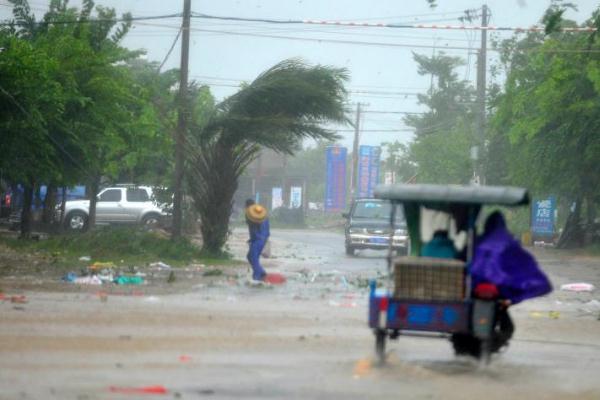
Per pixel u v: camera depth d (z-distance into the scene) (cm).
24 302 4403
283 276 6456
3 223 12794
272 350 3234
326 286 5841
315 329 3819
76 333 3462
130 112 8856
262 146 8081
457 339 3161
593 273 7925
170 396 2394
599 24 6544
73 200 12344
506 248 2950
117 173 10731
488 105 13075
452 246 3080
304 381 2664
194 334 3550
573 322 4453
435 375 2848
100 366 2816
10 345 3141
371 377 2762
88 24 9031
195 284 5703
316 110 7694
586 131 10100
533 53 11688
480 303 2902
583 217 13400
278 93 7562
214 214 8044
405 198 3044
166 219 11462
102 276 5844
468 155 15025
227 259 7988
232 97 7750
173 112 9769
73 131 7644
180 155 8106
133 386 2517
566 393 2614
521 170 11031
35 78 6562
